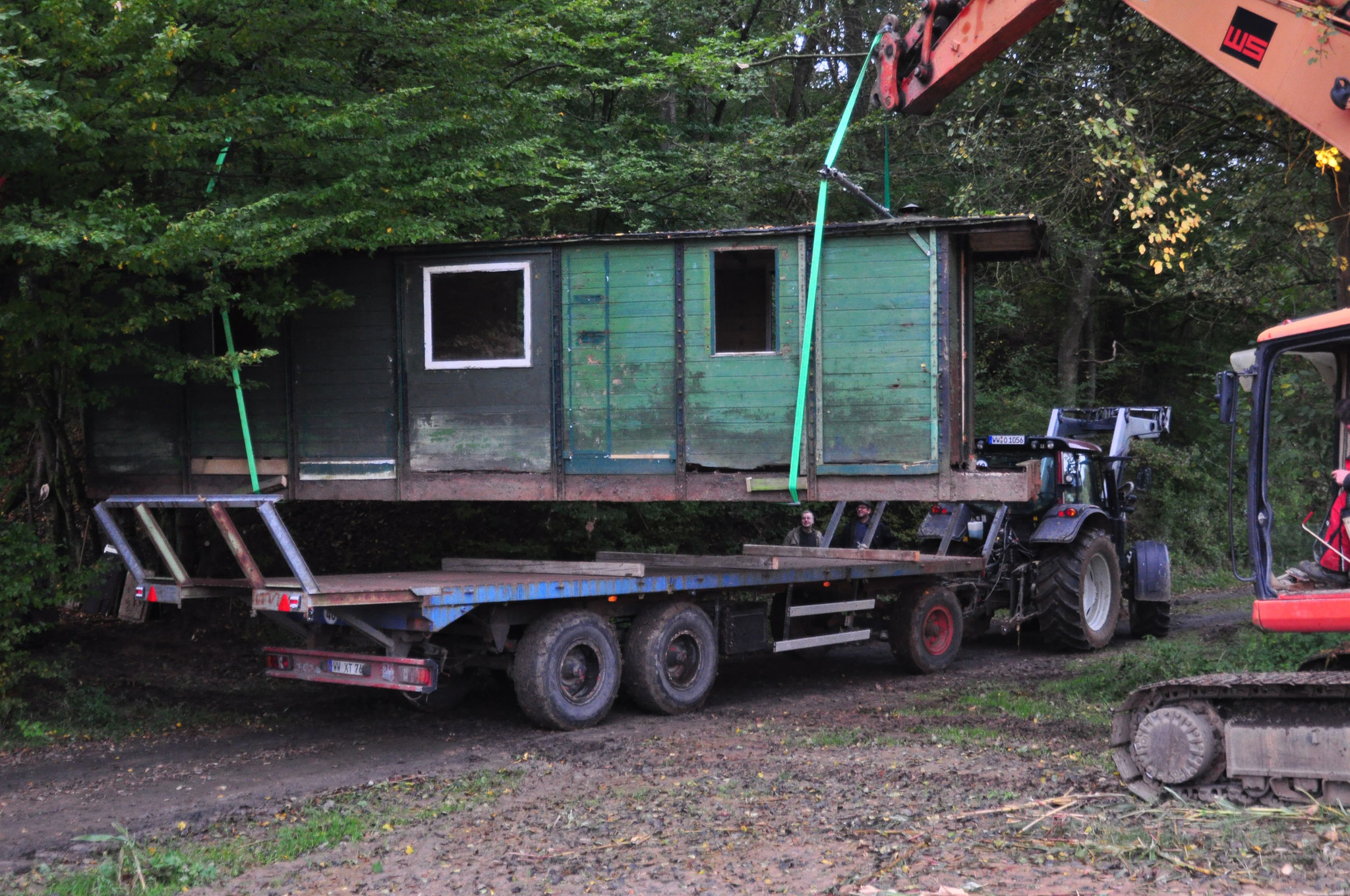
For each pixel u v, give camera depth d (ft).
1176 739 17.22
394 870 15.37
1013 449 39.58
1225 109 33.94
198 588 23.86
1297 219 33.55
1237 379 18.49
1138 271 65.92
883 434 25.43
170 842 16.99
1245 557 67.92
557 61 40.42
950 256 25.30
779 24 64.80
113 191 23.48
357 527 42.50
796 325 25.99
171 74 24.27
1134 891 13.03
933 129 56.29
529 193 43.29
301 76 28.63
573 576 27.04
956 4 23.88
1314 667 19.29
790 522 53.06
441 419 28.07
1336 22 17.58
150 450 30.32
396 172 28.81
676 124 58.34
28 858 16.31
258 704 29.04
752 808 17.90
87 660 31.81
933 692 30.83
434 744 24.16
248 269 27.09
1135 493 44.80
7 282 26.63
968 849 15.03
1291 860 13.82
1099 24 36.68
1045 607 37.52
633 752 22.88
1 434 27.89
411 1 32.17
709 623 28.81
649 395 26.84
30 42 21.98
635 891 13.99
